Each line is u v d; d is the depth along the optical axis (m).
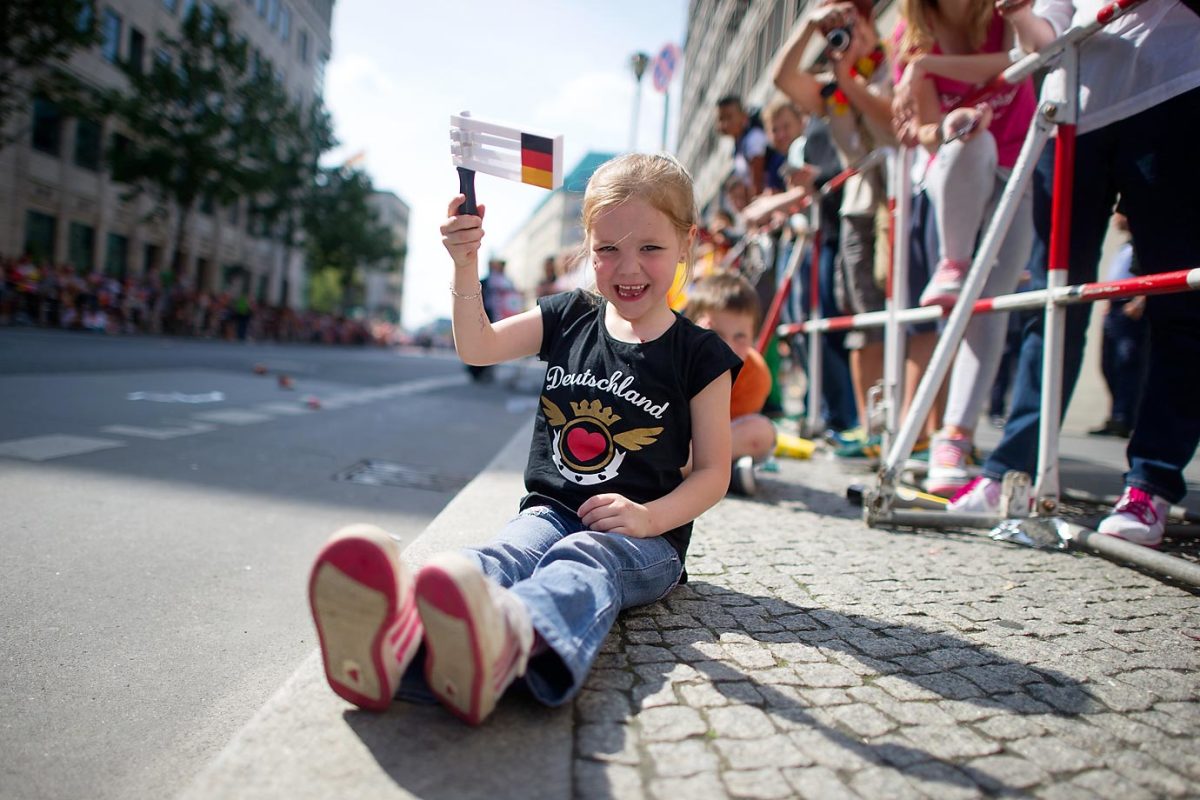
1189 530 2.34
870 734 1.12
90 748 1.26
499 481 2.84
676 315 1.68
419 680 1.18
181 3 29.06
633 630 1.49
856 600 1.72
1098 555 2.19
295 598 1.95
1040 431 2.32
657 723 1.13
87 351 10.03
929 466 3.16
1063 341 2.41
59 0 16.73
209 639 1.68
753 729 1.12
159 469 3.21
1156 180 2.18
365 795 0.93
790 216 5.06
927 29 2.93
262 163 27.75
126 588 1.93
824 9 3.78
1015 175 2.40
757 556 2.08
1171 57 2.10
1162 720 1.21
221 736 1.32
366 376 10.94
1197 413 2.14
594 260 1.61
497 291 10.72
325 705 1.15
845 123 4.20
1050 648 1.48
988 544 2.30
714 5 28.80
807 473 3.65
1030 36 2.38
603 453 1.58
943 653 1.43
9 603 1.78
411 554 1.82
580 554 1.35
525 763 1.01
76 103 19.80
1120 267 4.91
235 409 5.41
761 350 5.00
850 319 4.03
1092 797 0.99
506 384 11.62
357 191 33.06
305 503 2.89
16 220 22.92
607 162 1.65
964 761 1.06
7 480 2.81
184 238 25.12
